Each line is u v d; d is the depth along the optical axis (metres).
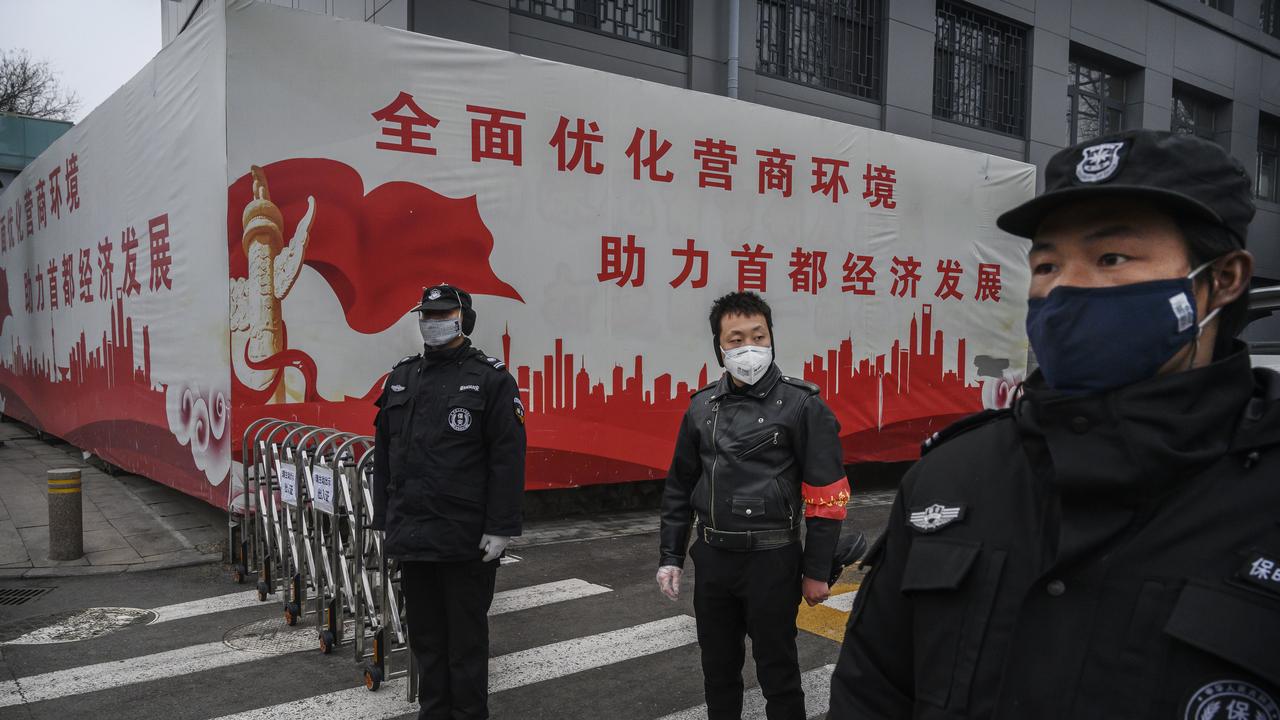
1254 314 2.97
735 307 2.91
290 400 5.92
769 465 2.77
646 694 3.93
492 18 8.04
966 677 1.01
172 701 3.82
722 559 2.79
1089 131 14.43
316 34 5.93
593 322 7.23
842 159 8.87
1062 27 13.27
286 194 5.84
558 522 7.76
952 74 12.27
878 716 1.19
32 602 5.29
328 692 3.92
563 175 7.03
